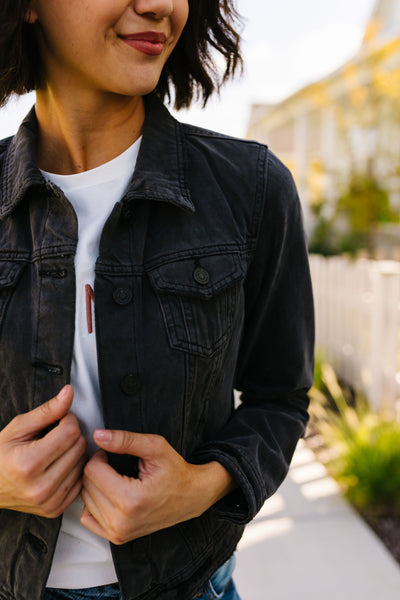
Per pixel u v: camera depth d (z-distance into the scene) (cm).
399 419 356
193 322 92
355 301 459
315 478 324
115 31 81
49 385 90
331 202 945
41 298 90
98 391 92
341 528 274
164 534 96
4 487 82
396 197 916
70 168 96
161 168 95
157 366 90
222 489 93
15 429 84
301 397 117
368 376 430
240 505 96
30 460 80
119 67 83
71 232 90
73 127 93
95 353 91
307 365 113
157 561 95
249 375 116
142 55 83
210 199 97
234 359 102
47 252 90
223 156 103
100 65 83
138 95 87
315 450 367
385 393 409
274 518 284
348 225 928
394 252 876
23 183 90
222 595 112
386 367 407
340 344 489
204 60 110
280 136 1731
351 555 253
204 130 108
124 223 92
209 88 113
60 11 81
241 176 101
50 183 89
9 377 92
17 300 91
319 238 949
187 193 95
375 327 407
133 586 93
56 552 95
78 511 94
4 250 93
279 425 108
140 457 83
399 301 398
